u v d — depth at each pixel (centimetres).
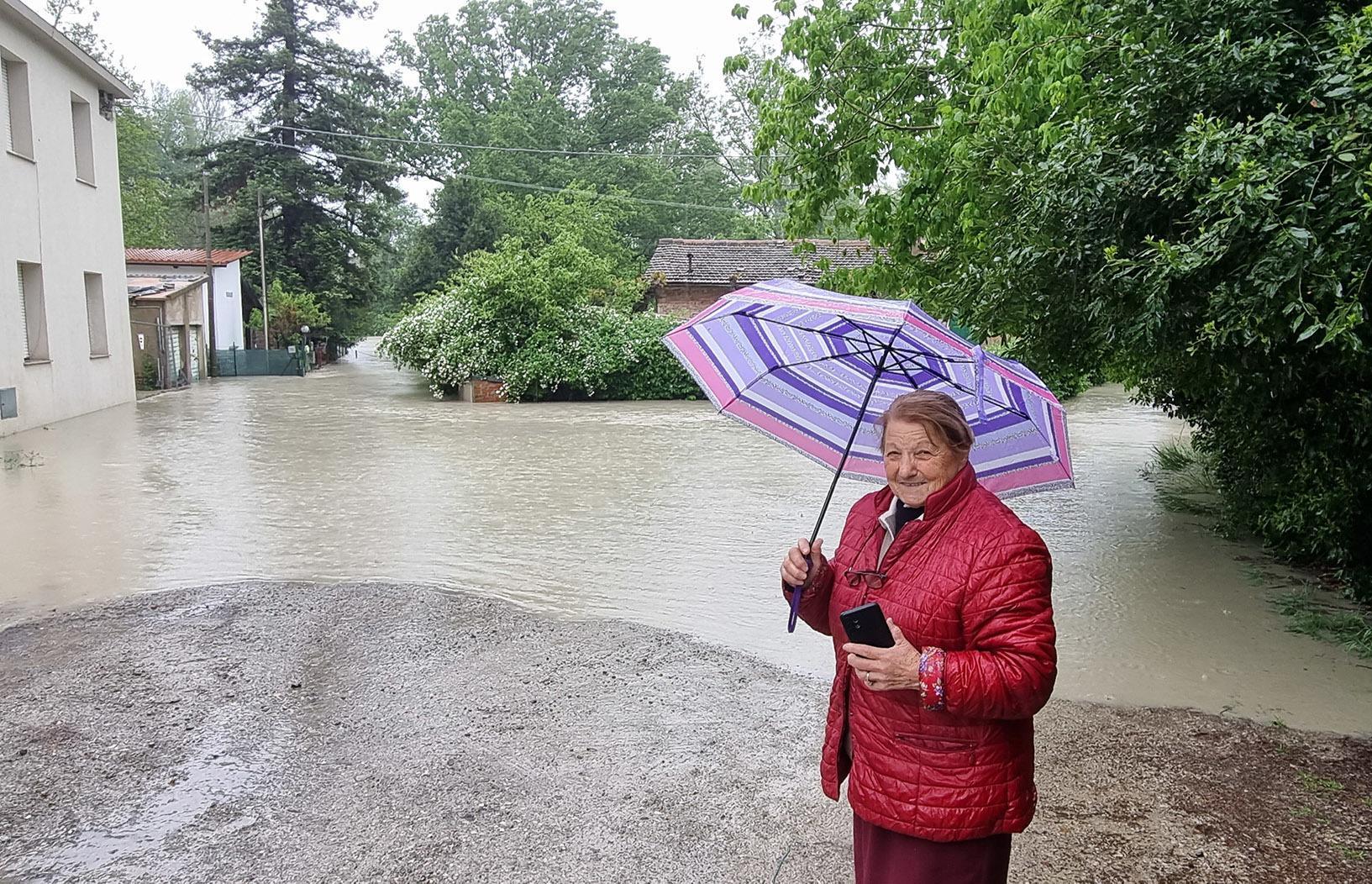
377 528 945
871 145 1069
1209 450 985
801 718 488
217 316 3719
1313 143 446
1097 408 2244
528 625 637
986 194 699
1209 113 518
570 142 5684
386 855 360
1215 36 514
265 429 1827
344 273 4697
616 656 577
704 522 981
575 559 823
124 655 573
